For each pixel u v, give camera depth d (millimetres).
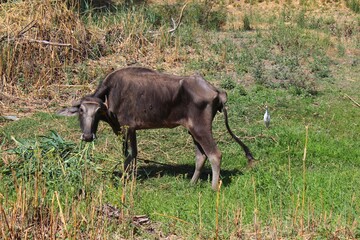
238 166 13109
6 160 12031
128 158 11914
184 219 10070
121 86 11562
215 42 21656
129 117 11633
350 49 22609
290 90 17984
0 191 10656
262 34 23188
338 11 30891
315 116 16469
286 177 11898
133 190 10789
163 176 12414
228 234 9328
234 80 18562
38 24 18406
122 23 20562
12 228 8695
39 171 10734
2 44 17438
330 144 14445
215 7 30703
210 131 11453
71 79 17672
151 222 9977
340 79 19562
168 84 11453
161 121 11617
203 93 11344
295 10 31016
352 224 9648
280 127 15305
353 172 12570
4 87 16875
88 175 10969
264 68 19422
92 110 11117
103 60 19234
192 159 13477
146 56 19797
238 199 10891
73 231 8938
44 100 16656
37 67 17516
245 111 16250
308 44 22219
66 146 11875
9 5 19672
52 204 8797
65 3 19500
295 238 9242
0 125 14969
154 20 22078
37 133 14438
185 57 19797
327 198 10906
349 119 16359
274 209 10445
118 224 9594
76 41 18891
